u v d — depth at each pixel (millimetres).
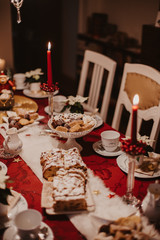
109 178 1255
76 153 1297
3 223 1016
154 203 1000
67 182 1102
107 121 3357
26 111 1773
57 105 1823
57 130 1402
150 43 2598
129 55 3285
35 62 4695
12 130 1405
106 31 3740
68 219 1041
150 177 1241
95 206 1085
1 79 1912
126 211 1060
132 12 3213
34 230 905
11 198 1121
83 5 4070
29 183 1231
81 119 1532
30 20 4438
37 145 1492
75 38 4371
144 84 1814
